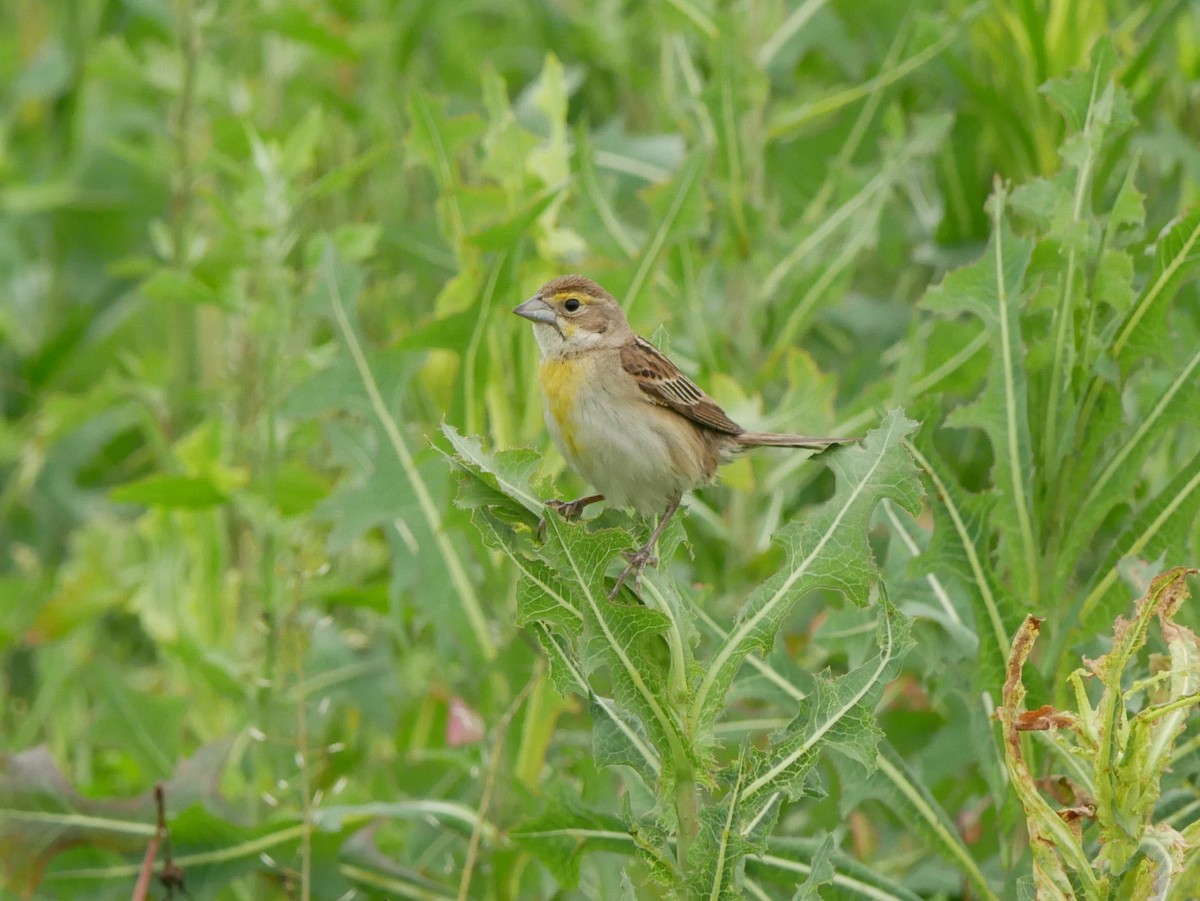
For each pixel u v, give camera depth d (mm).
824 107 12359
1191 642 6258
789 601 6449
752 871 7770
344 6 16938
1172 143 11656
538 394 10023
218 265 12688
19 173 18391
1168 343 7754
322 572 10219
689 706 6500
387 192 14758
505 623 9719
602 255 11664
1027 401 8023
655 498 9227
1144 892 6125
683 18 12352
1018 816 8016
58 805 9078
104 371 17766
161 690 13898
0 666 13727
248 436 12469
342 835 9359
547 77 10328
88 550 13227
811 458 6547
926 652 8320
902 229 13938
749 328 12047
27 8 19828
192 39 14102
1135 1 13359
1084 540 7883
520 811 9531
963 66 11656
